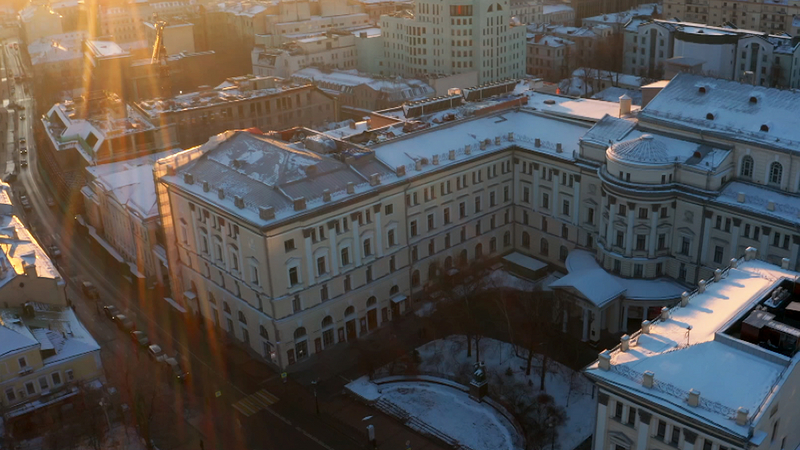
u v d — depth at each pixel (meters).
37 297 111.94
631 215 117.44
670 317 81.94
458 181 133.75
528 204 142.62
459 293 128.88
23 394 99.44
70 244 165.75
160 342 123.31
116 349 122.00
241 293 117.44
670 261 120.19
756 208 107.69
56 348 103.19
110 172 168.00
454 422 100.69
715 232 113.06
